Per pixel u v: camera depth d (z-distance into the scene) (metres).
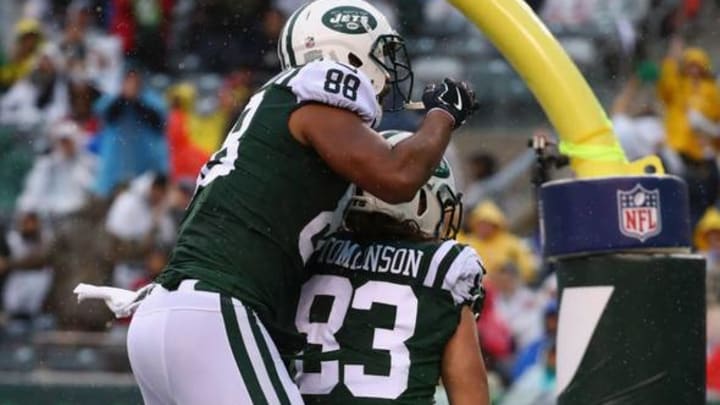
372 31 12.07
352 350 11.53
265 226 11.31
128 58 35.25
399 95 12.70
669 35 36.34
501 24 12.77
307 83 11.41
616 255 12.26
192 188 32.03
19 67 35.25
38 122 34.31
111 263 30.80
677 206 12.33
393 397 11.38
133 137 33.34
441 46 37.53
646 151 32.66
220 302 11.10
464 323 11.61
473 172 34.09
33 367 28.27
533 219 33.12
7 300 30.50
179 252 11.45
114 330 29.64
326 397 11.51
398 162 11.22
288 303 11.58
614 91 35.66
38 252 30.80
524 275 29.17
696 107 33.47
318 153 11.39
